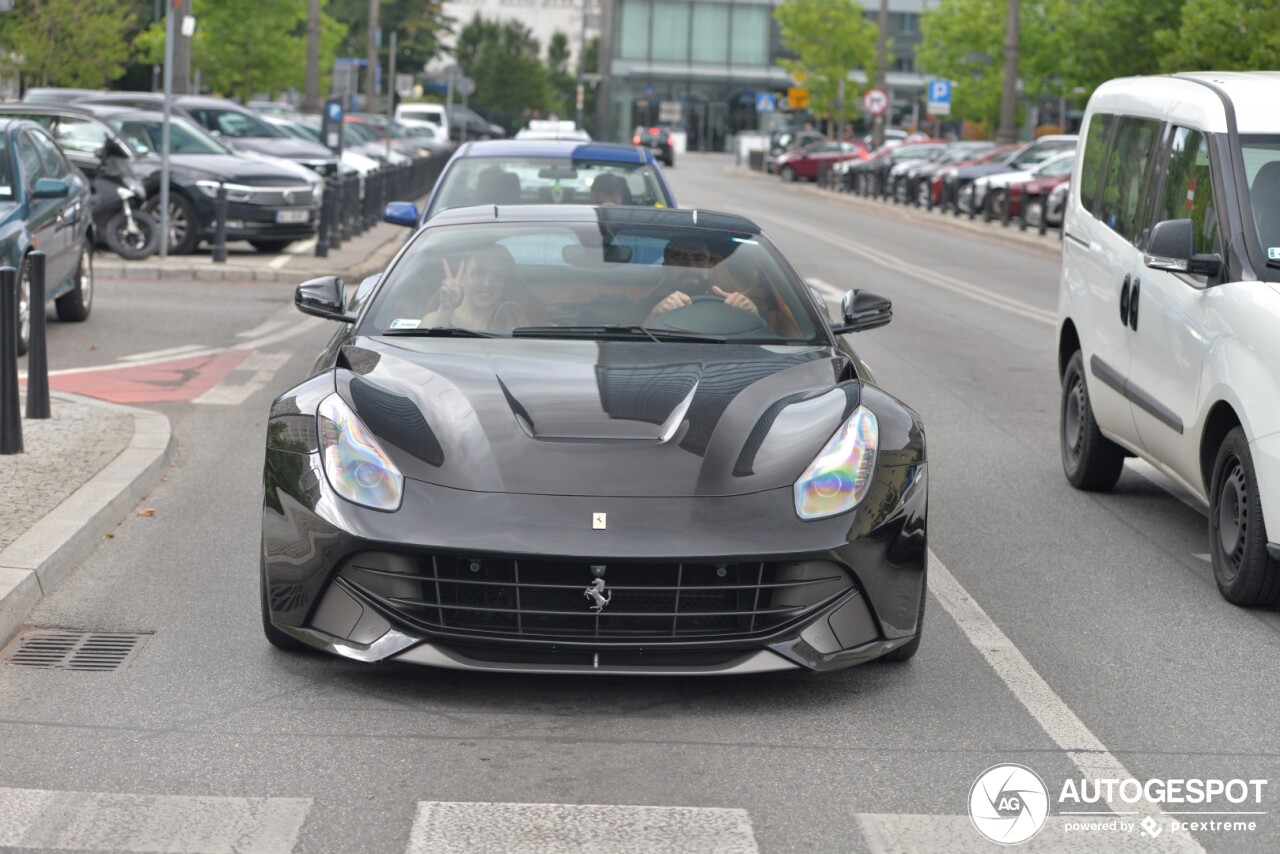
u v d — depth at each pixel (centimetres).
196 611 597
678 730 485
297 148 2634
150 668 532
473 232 663
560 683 527
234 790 428
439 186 1106
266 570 520
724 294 628
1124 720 502
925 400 1153
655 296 625
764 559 488
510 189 1103
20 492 724
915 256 2623
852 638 510
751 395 540
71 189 1378
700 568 491
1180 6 3183
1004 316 1764
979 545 734
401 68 11238
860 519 505
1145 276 746
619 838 401
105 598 610
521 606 493
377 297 623
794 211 3916
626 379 547
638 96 8662
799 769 453
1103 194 843
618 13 8588
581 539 482
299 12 5103
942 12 5675
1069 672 550
